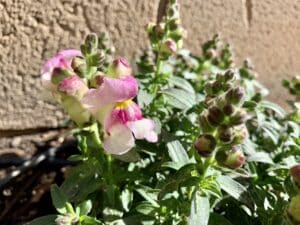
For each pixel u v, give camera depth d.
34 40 0.24
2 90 0.24
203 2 0.26
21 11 0.23
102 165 0.18
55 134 0.26
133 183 0.19
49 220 0.16
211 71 0.23
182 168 0.16
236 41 0.28
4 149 0.25
